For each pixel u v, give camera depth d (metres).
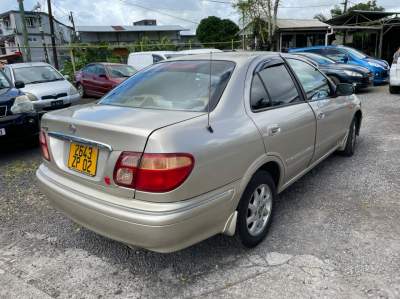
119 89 3.35
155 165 2.12
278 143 2.99
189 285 2.54
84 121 2.45
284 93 3.32
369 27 19.38
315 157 3.90
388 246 2.90
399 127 6.84
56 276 2.68
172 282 2.58
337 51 13.34
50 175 2.81
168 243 2.22
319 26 23.73
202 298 2.41
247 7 23.34
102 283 2.59
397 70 10.69
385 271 2.59
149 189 2.15
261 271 2.66
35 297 2.46
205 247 2.97
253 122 2.76
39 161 5.45
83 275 2.69
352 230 3.16
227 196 2.48
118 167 2.24
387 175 4.41
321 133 3.85
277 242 3.02
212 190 2.38
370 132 6.55
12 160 5.55
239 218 2.74
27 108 5.74
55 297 2.46
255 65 3.09
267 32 23.94
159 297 2.44
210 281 2.58
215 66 3.06
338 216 3.43
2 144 5.44
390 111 8.42
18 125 5.50
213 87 2.79
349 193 3.94
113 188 2.30
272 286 2.49
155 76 3.24
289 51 14.62
